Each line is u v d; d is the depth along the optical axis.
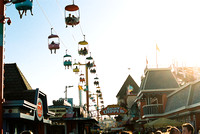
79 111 47.16
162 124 23.47
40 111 21.64
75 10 17.88
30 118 18.94
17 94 20.31
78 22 18.23
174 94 35.28
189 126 5.87
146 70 42.94
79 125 42.88
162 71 42.41
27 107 18.34
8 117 16.94
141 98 44.62
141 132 36.75
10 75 21.94
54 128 39.78
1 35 14.33
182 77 40.66
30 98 20.17
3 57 14.54
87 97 51.12
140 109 47.59
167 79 41.44
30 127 22.94
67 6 17.62
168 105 37.38
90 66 34.69
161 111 39.28
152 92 40.16
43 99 23.12
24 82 21.80
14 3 12.77
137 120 50.09
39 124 24.89
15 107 17.33
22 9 12.88
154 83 41.19
